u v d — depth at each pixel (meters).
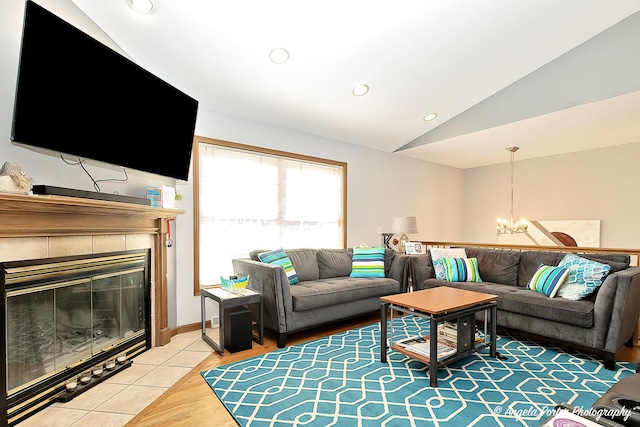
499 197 6.18
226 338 2.77
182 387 2.10
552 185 5.48
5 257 1.66
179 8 2.21
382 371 2.33
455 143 4.82
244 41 2.56
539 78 3.67
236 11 2.28
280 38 2.59
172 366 2.41
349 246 4.73
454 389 2.07
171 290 3.09
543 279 2.97
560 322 2.61
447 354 2.26
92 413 1.80
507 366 2.41
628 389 1.29
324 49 2.78
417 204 5.78
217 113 3.46
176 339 2.99
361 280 3.63
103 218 2.24
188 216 3.24
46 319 1.95
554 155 5.47
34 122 1.75
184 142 2.89
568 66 3.46
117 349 2.39
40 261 1.84
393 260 4.04
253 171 3.78
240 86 3.12
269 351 2.73
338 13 2.42
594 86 3.29
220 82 3.03
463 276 3.66
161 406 1.88
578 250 3.51
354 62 3.00
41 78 1.77
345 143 4.71
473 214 6.58
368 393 2.02
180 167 2.88
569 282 2.83
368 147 5.01
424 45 2.91
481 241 6.44
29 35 1.69
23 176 1.67
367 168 5.00
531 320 2.79
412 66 3.19
